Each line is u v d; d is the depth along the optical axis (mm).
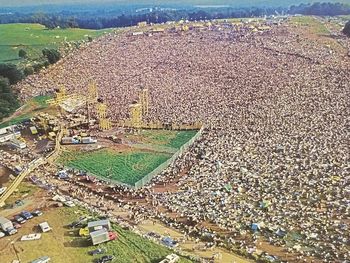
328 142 135250
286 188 110562
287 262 83938
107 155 138625
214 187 113438
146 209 104750
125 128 159500
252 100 179125
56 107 180625
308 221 96750
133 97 189250
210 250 88625
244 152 132125
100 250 87938
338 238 90625
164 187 115938
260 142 138125
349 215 98438
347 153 127188
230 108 171000
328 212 99812
